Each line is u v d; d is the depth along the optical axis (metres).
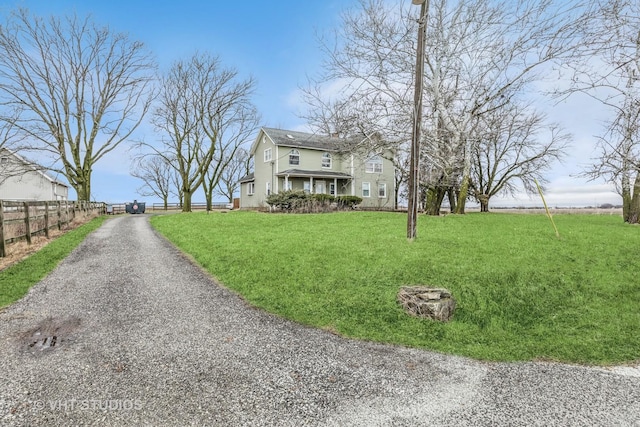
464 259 6.69
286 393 2.99
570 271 6.09
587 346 4.11
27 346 3.82
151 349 3.80
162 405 2.77
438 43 14.20
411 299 5.04
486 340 4.30
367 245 8.18
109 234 12.55
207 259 8.05
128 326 4.45
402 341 4.22
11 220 8.91
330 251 7.81
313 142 29.86
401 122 14.24
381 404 2.85
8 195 27.97
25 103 21.73
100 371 3.29
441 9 13.83
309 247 8.35
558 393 3.07
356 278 6.09
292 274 6.52
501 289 5.53
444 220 13.13
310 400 2.89
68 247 9.49
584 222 12.66
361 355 3.81
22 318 4.64
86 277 6.71
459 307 5.13
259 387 3.08
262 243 9.34
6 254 8.20
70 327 4.38
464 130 15.20
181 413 2.66
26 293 5.68
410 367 3.55
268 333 4.35
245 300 5.56
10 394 2.87
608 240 8.12
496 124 17.52
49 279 6.51
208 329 4.42
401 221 13.14
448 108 15.01
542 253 7.02
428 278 5.92
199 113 29.22
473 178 27.25
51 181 31.05
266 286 6.06
